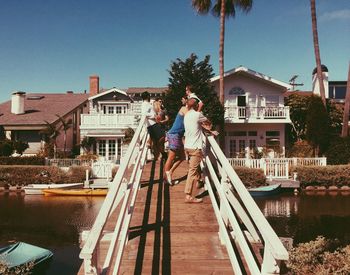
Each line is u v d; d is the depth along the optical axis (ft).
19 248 40.57
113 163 112.68
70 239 53.88
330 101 126.21
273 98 118.83
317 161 98.63
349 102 108.78
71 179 100.89
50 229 59.36
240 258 17.30
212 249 18.39
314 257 28.53
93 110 129.18
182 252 18.06
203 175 27.63
